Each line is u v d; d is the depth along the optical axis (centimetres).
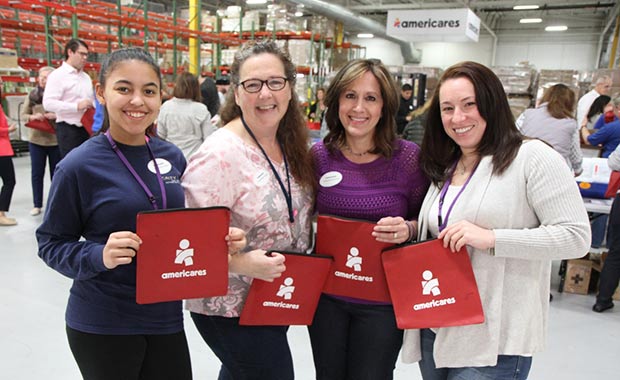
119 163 112
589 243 113
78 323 112
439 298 125
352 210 144
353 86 139
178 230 109
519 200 119
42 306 275
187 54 912
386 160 144
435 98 135
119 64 107
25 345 234
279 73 129
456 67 126
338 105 145
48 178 614
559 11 1422
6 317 261
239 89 131
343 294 141
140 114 109
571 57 1516
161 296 111
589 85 775
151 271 108
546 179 115
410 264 129
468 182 126
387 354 145
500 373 124
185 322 271
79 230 111
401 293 130
